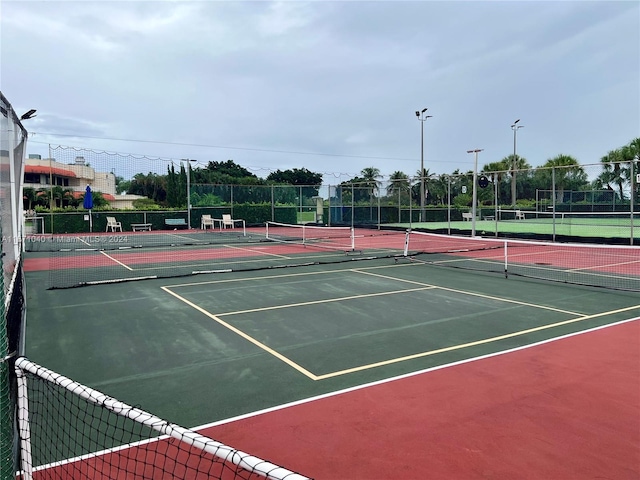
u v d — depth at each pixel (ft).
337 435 13.93
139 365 20.07
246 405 16.03
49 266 51.06
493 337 23.58
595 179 88.58
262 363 20.13
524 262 52.16
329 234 94.94
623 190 84.43
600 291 35.27
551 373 18.65
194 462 12.44
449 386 17.46
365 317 27.78
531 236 76.79
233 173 229.04
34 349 22.24
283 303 31.65
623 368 19.11
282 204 124.57
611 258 54.95
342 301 32.19
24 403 10.14
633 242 66.64
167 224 111.24
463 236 81.92
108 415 15.28
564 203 106.83
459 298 32.99
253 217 120.57
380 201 110.52
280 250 65.98
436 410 15.51
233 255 60.39
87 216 103.60
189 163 111.04
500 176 106.32
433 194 118.73
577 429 14.17
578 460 12.52
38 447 13.01
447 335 24.02
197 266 50.65
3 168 21.86
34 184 119.65
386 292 35.29
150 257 58.75
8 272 21.85
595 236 73.31
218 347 22.36
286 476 5.60
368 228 110.32
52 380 9.20
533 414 15.16
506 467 12.24
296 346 22.41
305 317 27.86
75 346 22.66
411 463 12.46
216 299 33.04
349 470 12.14
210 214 115.75
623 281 39.68
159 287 37.65
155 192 112.57
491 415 15.12
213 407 15.90
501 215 116.78
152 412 15.55
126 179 111.24
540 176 99.86
